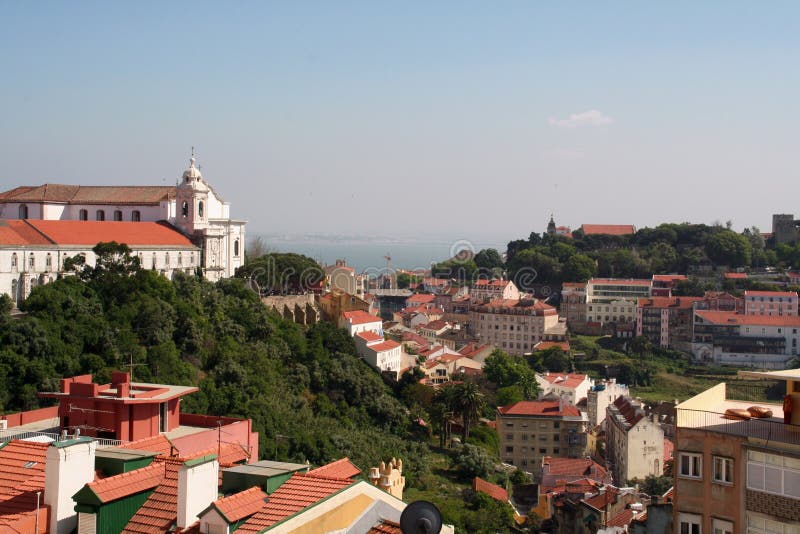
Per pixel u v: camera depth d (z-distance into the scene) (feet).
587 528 444.14
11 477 190.70
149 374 553.64
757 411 206.49
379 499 180.86
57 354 537.65
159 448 234.58
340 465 203.62
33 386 504.84
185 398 534.78
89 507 170.09
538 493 608.60
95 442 182.60
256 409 569.64
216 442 261.44
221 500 165.07
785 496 183.42
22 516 168.45
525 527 530.27
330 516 167.12
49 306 581.12
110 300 628.28
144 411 263.70
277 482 182.60
